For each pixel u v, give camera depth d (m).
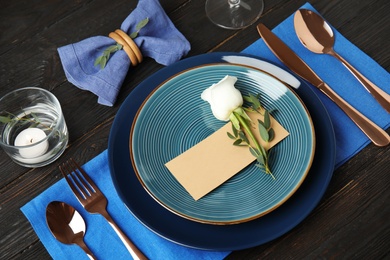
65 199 0.82
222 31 0.99
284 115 0.81
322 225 0.79
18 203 0.84
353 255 0.77
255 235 0.73
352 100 0.89
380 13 0.98
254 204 0.74
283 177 0.76
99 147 0.89
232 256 0.78
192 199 0.75
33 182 0.86
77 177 0.83
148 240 0.78
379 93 0.88
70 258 0.77
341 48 0.94
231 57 0.87
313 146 0.77
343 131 0.85
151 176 0.77
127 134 0.81
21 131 0.87
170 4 1.03
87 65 0.93
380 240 0.78
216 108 0.79
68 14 1.03
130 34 0.95
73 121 0.91
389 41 0.95
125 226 0.80
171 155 0.80
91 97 0.93
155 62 0.96
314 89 0.89
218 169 0.77
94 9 1.04
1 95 0.95
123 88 0.94
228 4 1.02
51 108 0.88
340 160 0.83
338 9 0.99
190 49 0.96
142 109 0.81
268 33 0.95
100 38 0.93
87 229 0.79
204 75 0.84
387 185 0.82
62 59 0.92
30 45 1.00
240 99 0.79
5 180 0.86
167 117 0.82
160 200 0.74
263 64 0.86
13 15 1.03
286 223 0.74
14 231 0.82
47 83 0.96
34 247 0.80
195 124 0.82
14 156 0.83
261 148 0.77
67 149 0.89
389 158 0.84
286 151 0.78
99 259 0.77
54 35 1.01
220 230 0.74
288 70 0.85
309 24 0.95
